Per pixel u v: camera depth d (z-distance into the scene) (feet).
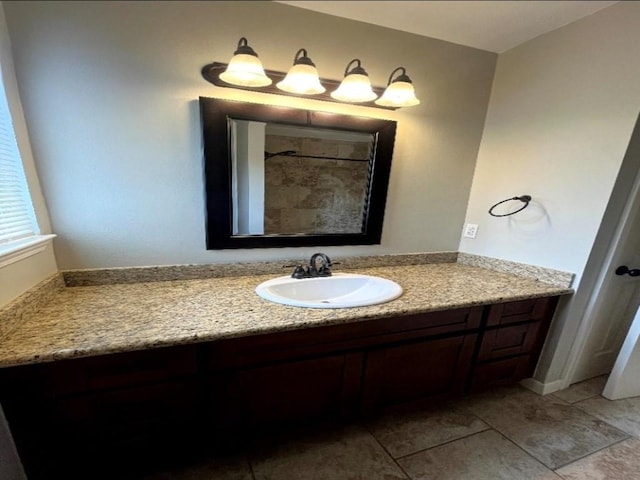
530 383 6.49
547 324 5.98
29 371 3.10
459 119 6.45
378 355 4.66
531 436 5.25
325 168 5.63
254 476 4.33
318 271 5.69
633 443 5.15
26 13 3.71
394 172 6.22
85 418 3.43
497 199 6.61
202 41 4.47
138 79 4.32
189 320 3.83
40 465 3.43
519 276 6.31
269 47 4.81
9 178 3.69
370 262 6.54
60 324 3.59
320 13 4.96
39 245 4.04
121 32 4.11
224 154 4.88
